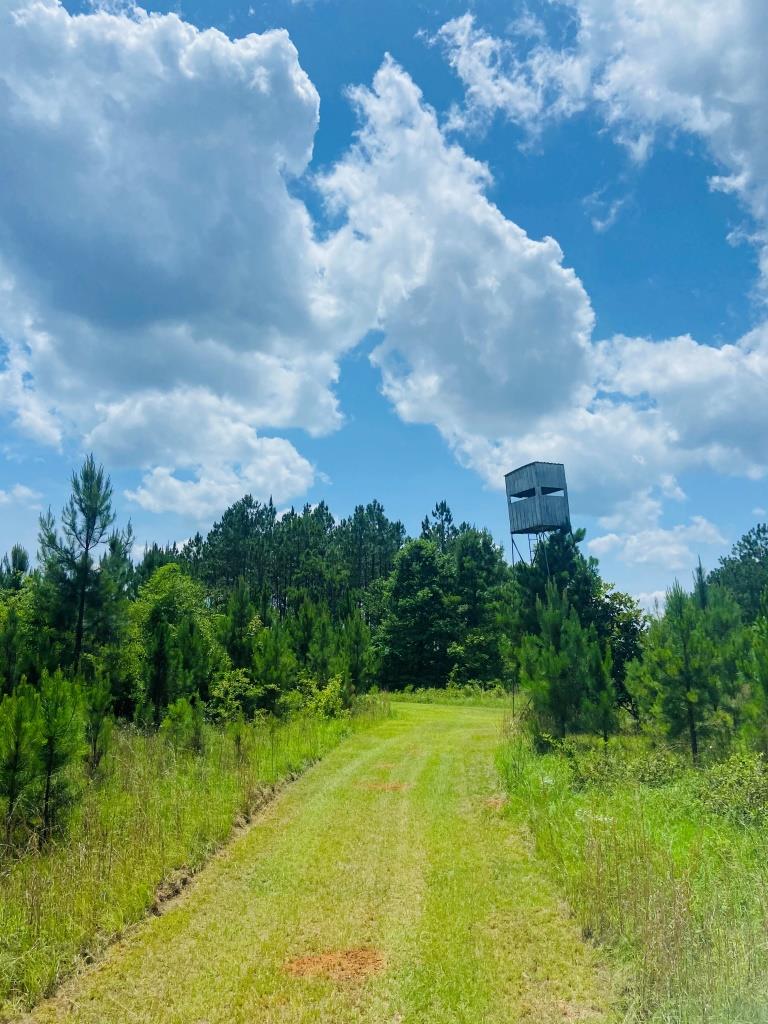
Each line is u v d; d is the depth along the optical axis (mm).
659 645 12758
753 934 5023
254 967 5719
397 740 17906
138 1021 4992
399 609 45438
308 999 5223
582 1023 4789
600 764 10531
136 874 7332
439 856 8281
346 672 23125
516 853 8305
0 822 8148
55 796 8641
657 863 6480
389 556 68750
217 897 7211
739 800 8297
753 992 4445
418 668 44375
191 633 18219
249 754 13305
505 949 5918
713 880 6016
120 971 5703
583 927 6219
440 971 5562
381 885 7441
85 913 6352
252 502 74188
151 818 8820
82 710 9836
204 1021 4988
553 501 26172
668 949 4996
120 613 15992
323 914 6727
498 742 16750
